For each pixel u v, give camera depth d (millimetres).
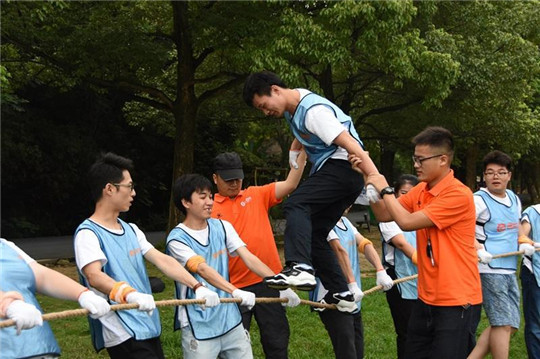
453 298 4238
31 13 12180
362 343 5449
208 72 17328
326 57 12578
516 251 5832
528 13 17656
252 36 12914
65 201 22891
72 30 14219
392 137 20469
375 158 28109
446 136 4355
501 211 5844
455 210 4234
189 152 14992
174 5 14438
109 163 3936
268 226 5148
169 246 4422
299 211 3967
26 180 21531
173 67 17562
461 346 4266
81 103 23234
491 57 16375
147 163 24984
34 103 22359
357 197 4270
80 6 14367
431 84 14320
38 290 3357
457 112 17797
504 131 18828
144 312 3699
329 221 4215
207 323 4285
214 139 24562
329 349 6992
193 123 15094
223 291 4516
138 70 15727
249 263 4578
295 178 5051
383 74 16812
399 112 19094
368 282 10914
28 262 3330
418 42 14219
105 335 3789
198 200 4406
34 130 21500
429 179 4391
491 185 5922
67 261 14391
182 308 4320
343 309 4672
